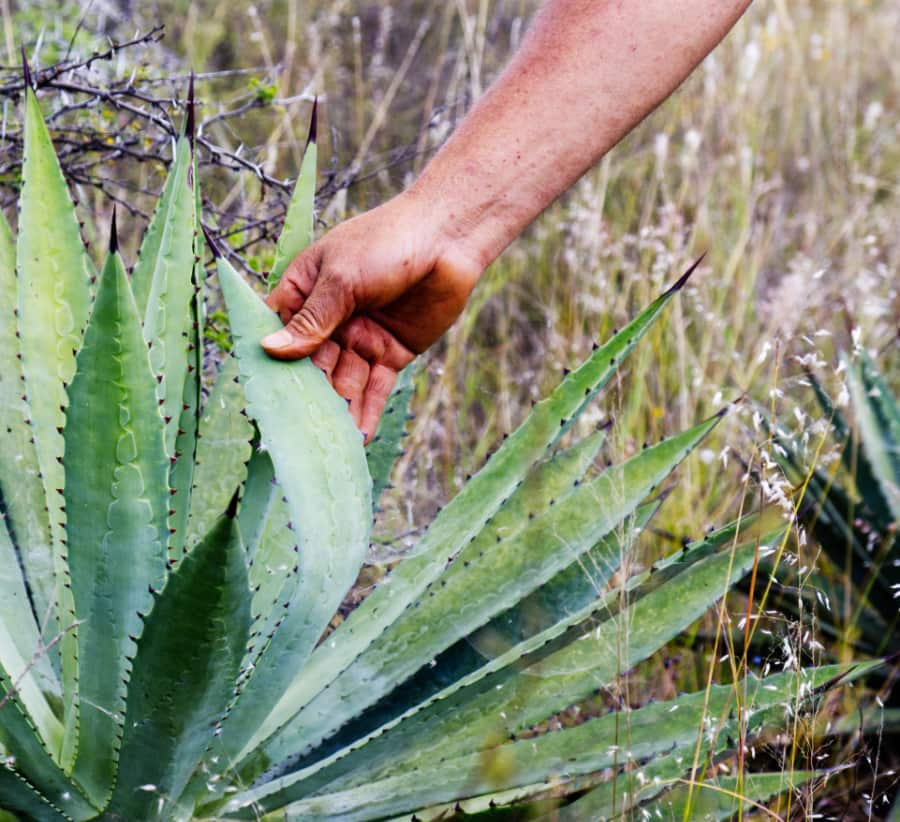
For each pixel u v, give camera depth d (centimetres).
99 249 171
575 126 114
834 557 151
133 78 145
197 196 116
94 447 100
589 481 120
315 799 110
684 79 115
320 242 112
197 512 122
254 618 114
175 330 112
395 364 119
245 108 158
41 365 112
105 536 102
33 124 111
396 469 167
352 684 115
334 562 108
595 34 114
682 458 120
